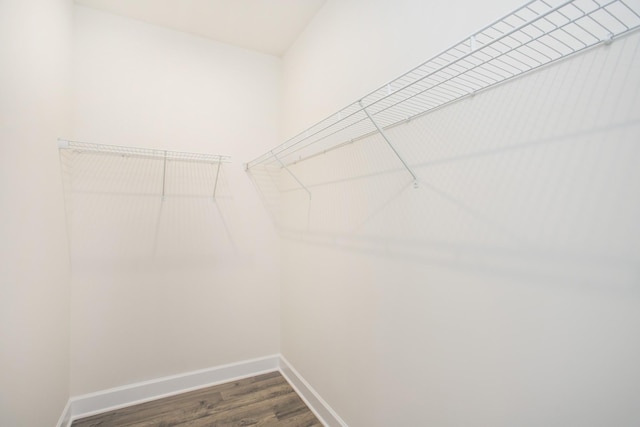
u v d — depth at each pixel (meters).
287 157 2.58
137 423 1.92
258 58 2.71
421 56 1.29
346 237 1.78
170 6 2.12
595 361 0.76
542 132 0.87
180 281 2.32
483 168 1.03
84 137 2.04
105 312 2.08
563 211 0.82
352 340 1.71
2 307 1.13
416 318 1.30
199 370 2.37
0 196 1.11
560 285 0.83
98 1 2.05
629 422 0.71
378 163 1.54
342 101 1.85
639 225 0.69
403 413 1.36
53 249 1.67
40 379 1.49
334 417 1.83
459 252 1.11
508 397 0.95
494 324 0.99
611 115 0.73
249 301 2.58
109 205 2.11
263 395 2.24
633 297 0.70
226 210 2.51
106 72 2.13
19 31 1.26
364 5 1.67
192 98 2.42
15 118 1.23
